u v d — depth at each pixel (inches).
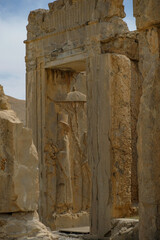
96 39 415.5
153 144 251.8
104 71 405.4
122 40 416.2
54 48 460.1
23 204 263.1
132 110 417.4
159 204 250.1
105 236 394.6
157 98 254.1
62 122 479.8
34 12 484.4
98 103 409.4
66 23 448.8
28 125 484.7
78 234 423.8
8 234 258.1
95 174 407.5
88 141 416.2
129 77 413.7
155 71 254.7
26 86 490.9
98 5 418.9
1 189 262.2
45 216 462.6
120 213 397.1
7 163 262.7
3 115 267.3
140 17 263.7
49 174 470.6
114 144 398.6
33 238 261.0
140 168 255.9
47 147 470.3
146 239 250.4
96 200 404.8
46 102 471.8
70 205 479.2
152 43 258.7
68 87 492.1
